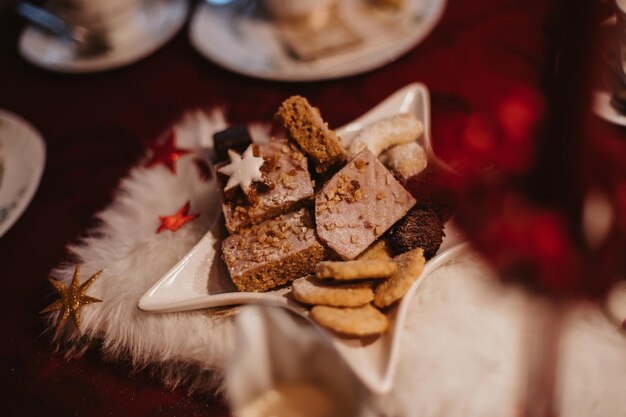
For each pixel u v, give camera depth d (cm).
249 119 50
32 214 47
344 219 37
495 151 34
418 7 55
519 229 26
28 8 60
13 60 59
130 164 49
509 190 28
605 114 39
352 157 40
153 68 56
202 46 55
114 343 38
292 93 52
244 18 57
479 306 35
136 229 43
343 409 36
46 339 39
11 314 41
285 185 39
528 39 52
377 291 35
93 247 43
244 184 38
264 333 37
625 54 39
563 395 32
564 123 21
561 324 28
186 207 43
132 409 36
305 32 54
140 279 40
